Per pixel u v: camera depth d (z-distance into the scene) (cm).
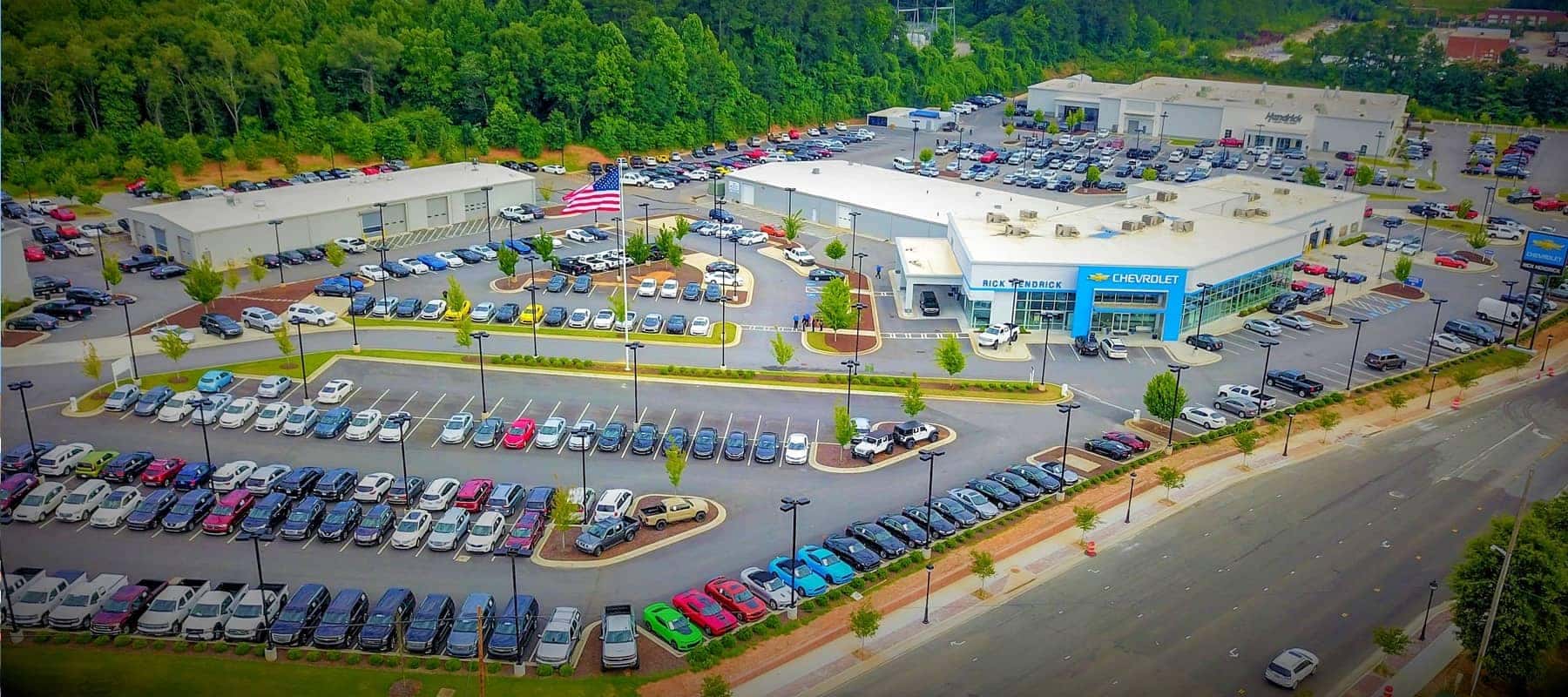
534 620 6419
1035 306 11788
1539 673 6072
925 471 8569
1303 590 7081
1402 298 13500
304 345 10788
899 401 9912
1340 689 6081
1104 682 6075
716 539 7481
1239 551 7556
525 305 12231
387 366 10312
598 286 13088
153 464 7912
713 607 6494
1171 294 11450
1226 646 6450
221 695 5675
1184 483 8538
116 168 17400
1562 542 6425
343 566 6981
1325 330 12225
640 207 17438
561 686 5894
